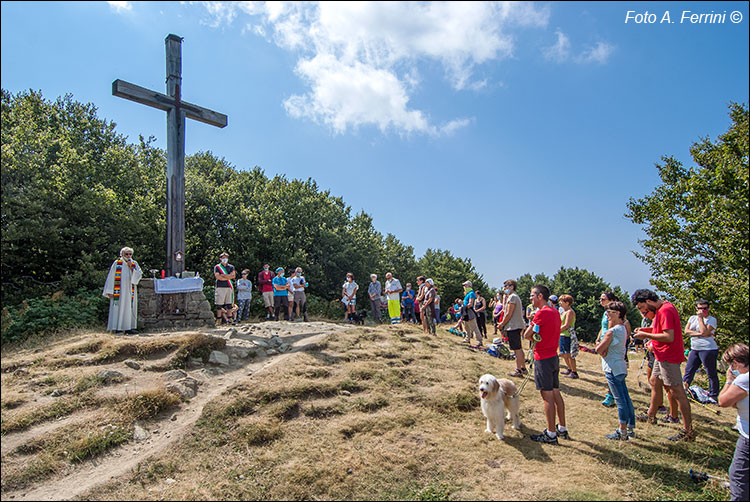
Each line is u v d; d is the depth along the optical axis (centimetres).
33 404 523
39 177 1105
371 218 3356
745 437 399
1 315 796
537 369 559
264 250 2117
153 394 563
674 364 589
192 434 505
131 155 1689
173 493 416
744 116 806
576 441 555
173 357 680
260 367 719
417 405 630
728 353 422
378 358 783
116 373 607
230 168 2636
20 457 442
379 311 1471
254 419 544
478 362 859
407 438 538
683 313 889
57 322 849
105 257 1295
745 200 773
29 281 1121
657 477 480
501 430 554
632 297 656
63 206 1186
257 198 2311
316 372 682
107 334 764
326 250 2488
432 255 4394
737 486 400
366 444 518
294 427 541
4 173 1011
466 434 559
